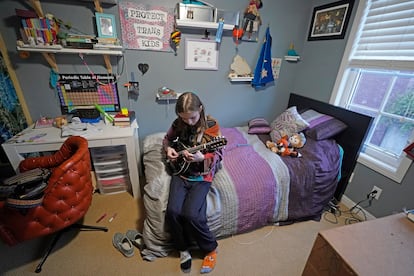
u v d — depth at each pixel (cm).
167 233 125
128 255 130
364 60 169
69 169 105
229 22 190
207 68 209
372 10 161
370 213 169
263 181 144
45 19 141
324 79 208
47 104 176
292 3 208
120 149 179
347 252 71
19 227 104
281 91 250
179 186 129
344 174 181
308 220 169
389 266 67
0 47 146
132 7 167
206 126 132
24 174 108
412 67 137
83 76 175
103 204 175
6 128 148
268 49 216
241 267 128
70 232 146
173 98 205
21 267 121
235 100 236
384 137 165
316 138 177
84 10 158
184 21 173
